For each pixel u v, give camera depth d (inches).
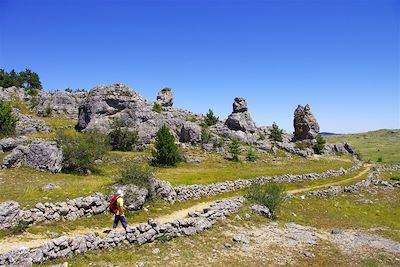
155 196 1238.9
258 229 1117.7
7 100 3462.1
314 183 2204.7
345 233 1262.3
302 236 1120.2
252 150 2859.3
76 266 674.8
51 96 3641.7
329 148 3811.5
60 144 1606.8
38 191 1063.0
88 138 1797.5
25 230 824.9
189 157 2437.3
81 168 1578.5
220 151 2795.3
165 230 889.5
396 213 1818.4
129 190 1115.3
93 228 924.6
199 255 820.6
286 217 1398.9
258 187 1480.1
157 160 2165.4
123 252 771.4
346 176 2588.6
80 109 2834.6
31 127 2527.1
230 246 904.9
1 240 757.9
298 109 3956.7
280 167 2546.8
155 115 2942.9
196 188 1461.6
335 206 1786.4
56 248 692.1
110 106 2751.0
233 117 3484.3
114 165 1930.4
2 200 943.0
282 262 863.7
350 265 927.0
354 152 3929.6
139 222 1040.2
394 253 1099.9
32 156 1450.5
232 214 1193.4
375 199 2047.2
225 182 1681.8
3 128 2240.4
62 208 933.2
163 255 789.9
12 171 1357.0
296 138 3937.0
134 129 2623.0
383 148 7431.1
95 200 1013.2
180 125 3080.7
